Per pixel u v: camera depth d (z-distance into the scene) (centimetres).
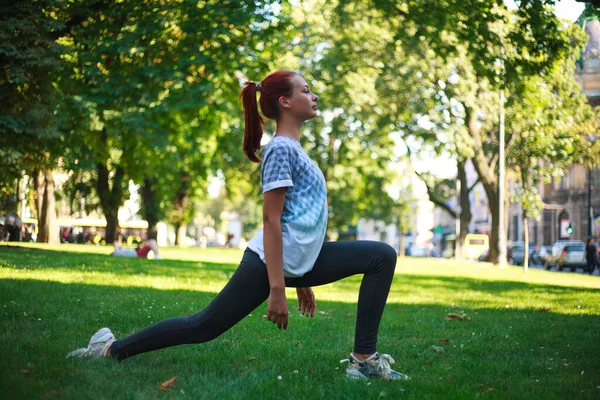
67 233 6388
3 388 372
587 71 5644
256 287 417
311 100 432
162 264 1814
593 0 920
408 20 1697
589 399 423
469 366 530
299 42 3297
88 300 847
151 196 4178
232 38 1952
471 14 1620
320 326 751
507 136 3725
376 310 447
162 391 398
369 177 4381
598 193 5934
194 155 2758
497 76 1689
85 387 391
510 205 7569
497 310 1032
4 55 1722
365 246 439
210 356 516
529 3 1602
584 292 1477
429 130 3338
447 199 5981
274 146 414
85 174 3806
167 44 1941
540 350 624
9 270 1241
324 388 422
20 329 605
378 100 3381
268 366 491
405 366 524
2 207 3553
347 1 2025
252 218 10431
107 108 2008
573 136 3431
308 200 418
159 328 444
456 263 4184
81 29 1883
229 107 2520
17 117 1786
